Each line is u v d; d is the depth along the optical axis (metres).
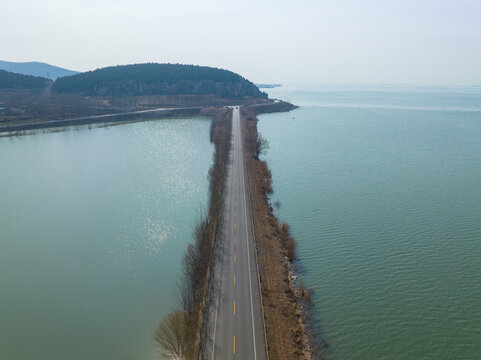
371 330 66.19
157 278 81.31
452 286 78.50
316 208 118.38
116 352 61.25
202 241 82.81
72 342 63.28
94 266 85.88
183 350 54.38
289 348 59.75
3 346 62.31
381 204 121.31
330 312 70.44
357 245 95.00
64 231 102.94
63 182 144.38
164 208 118.31
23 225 106.38
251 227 97.94
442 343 63.56
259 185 135.00
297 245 95.00
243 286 72.94
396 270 84.12
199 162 172.50
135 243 96.44
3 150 197.75
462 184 140.75
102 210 117.06
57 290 77.25
